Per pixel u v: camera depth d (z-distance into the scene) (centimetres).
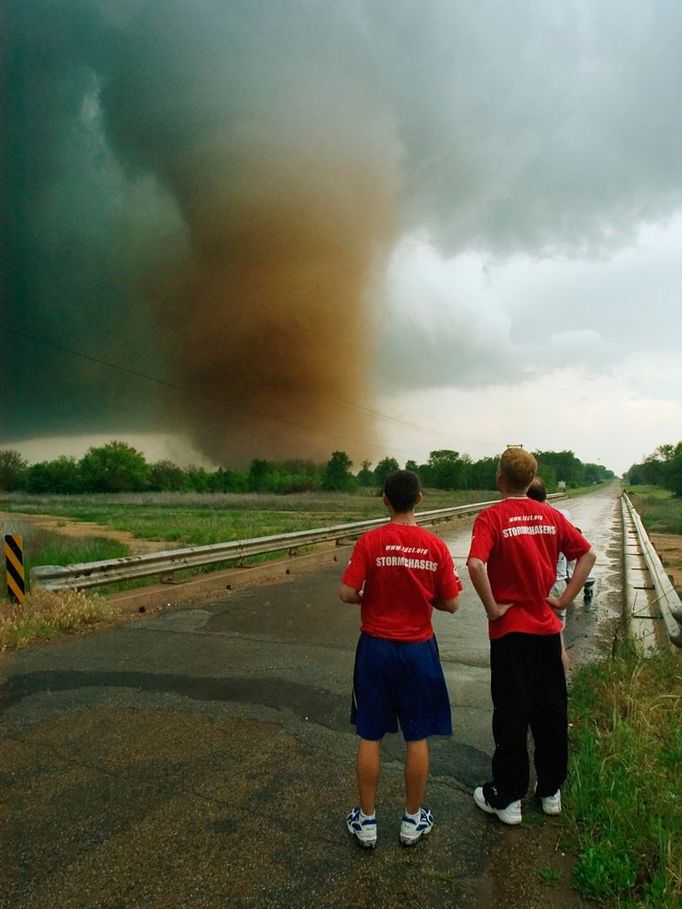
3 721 461
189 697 516
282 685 548
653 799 324
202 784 363
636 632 720
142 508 4478
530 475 345
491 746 426
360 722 305
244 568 1208
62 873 278
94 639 709
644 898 262
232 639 710
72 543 1571
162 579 1041
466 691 551
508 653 326
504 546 329
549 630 326
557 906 262
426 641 311
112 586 980
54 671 586
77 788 357
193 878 275
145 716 472
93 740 427
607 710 455
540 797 337
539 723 329
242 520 2847
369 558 312
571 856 298
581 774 358
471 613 903
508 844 307
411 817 304
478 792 343
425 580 309
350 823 309
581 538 336
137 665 607
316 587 1080
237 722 462
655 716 430
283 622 798
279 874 279
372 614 313
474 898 266
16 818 324
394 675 304
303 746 419
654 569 1012
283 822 323
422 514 2262
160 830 313
